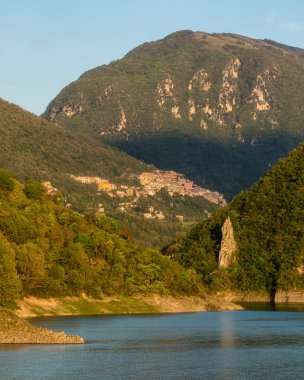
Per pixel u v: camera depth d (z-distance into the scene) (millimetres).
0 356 137000
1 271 199875
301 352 151250
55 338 154250
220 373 127250
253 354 148125
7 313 157875
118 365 132750
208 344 162375
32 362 131875
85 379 120438
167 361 138375
